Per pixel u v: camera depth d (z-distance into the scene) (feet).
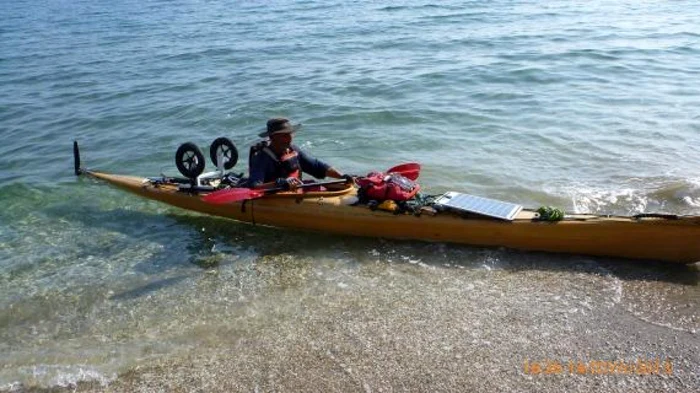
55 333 15.62
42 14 110.01
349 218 19.69
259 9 97.66
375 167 26.55
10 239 21.29
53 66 56.85
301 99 38.73
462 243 18.80
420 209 19.10
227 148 23.07
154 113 38.24
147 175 27.78
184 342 14.87
